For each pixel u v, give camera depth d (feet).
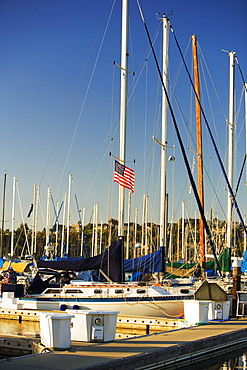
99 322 44.62
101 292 71.82
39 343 43.09
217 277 84.12
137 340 45.57
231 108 120.16
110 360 36.17
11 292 74.90
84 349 40.78
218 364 45.83
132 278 79.46
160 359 40.27
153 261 78.23
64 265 72.33
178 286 78.18
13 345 49.39
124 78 86.33
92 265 72.18
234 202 91.86
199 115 94.89
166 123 95.50
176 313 70.18
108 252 73.05
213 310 60.70
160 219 91.91
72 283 75.51
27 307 73.92
